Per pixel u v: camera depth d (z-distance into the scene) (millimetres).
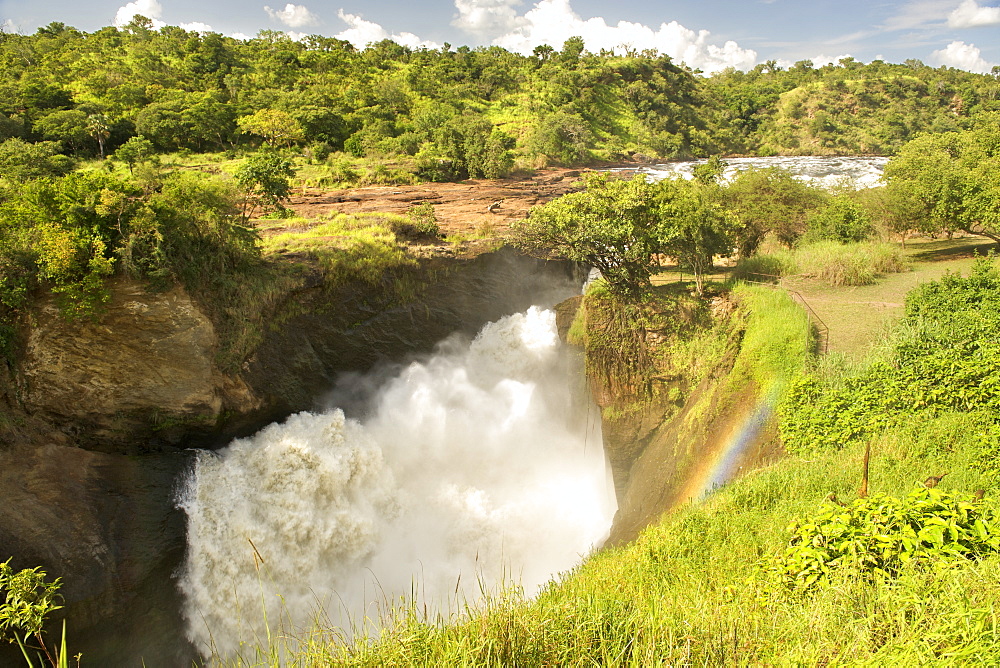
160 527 16734
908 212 25828
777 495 10961
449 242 28422
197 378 17594
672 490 16312
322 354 21453
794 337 16062
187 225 17469
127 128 52094
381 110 71688
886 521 6328
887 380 13203
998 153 32844
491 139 62000
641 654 4777
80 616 14523
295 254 21828
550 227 20812
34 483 15070
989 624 4566
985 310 14984
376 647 5016
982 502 7988
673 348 19828
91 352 16406
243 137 60719
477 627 5102
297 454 19703
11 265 15586
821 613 5176
